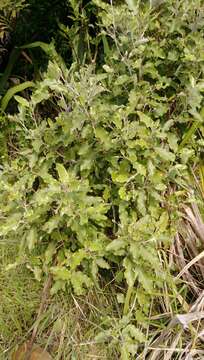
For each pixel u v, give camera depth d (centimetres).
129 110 227
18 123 267
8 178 252
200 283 249
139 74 243
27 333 234
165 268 241
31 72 292
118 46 244
